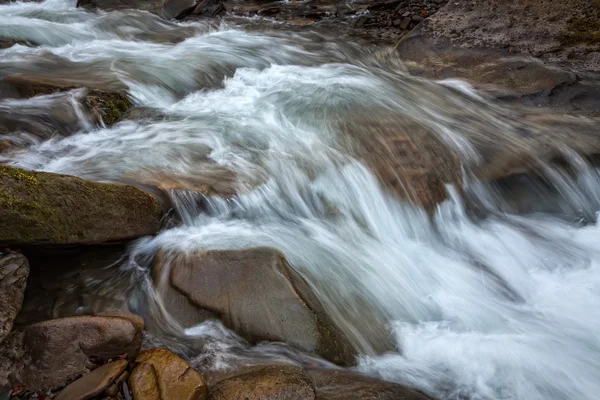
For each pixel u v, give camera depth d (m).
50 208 4.09
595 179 6.11
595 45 7.95
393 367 3.88
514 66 8.01
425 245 5.43
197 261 4.32
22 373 3.33
